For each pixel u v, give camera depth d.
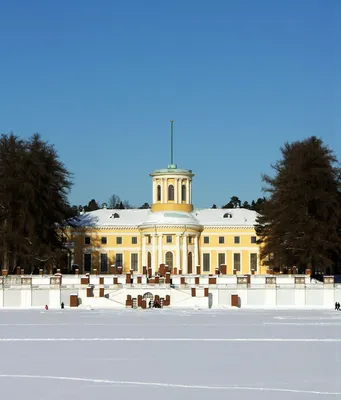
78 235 180.62
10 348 72.81
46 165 158.25
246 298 124.94
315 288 125.12
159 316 106.81
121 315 108.44
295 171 152.00
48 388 54.06
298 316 106.88
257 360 65.19
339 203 151.62
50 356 67.62
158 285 129.25
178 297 125.44
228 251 180.38
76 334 84.00
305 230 146.75
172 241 175.00
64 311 115.81
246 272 179.88
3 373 59.41
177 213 178.00
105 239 181.25
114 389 53.75
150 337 81.12
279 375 58.34
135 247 181.12
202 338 80.12
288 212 150.88
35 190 153.50
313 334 83.56
